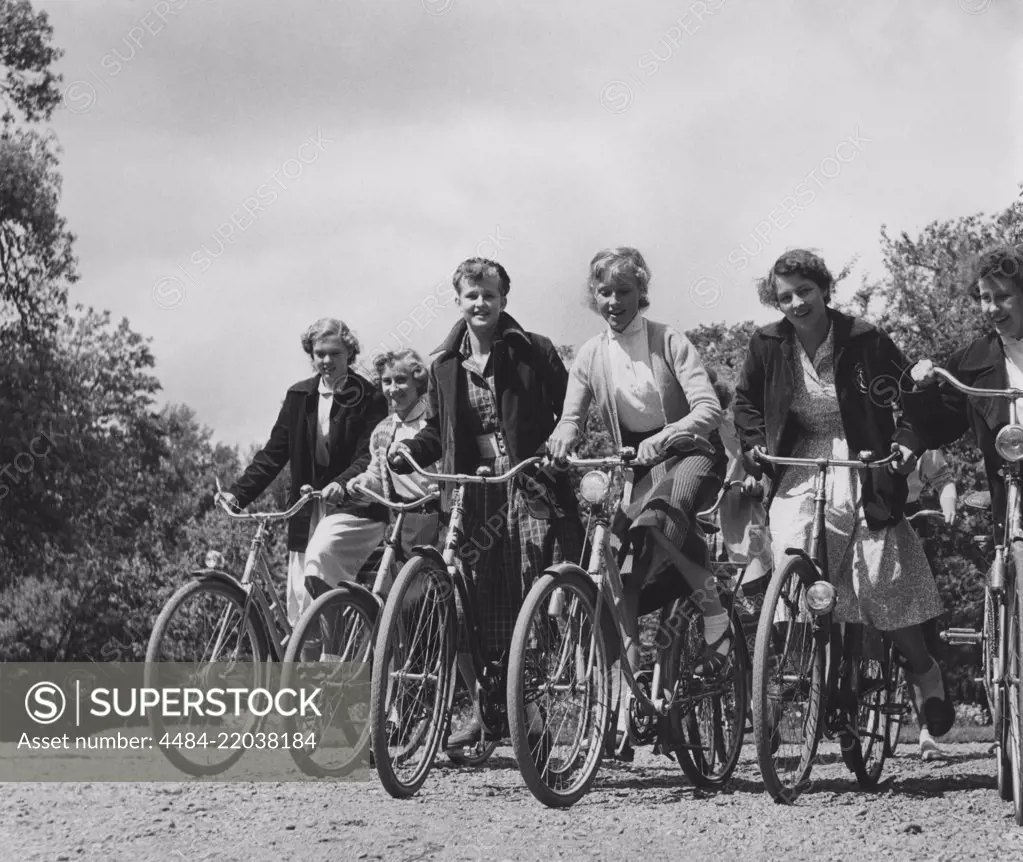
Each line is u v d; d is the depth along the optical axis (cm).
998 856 383
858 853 388
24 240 2534
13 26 2464
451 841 404
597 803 481
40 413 2572
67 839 415
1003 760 484
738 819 443
